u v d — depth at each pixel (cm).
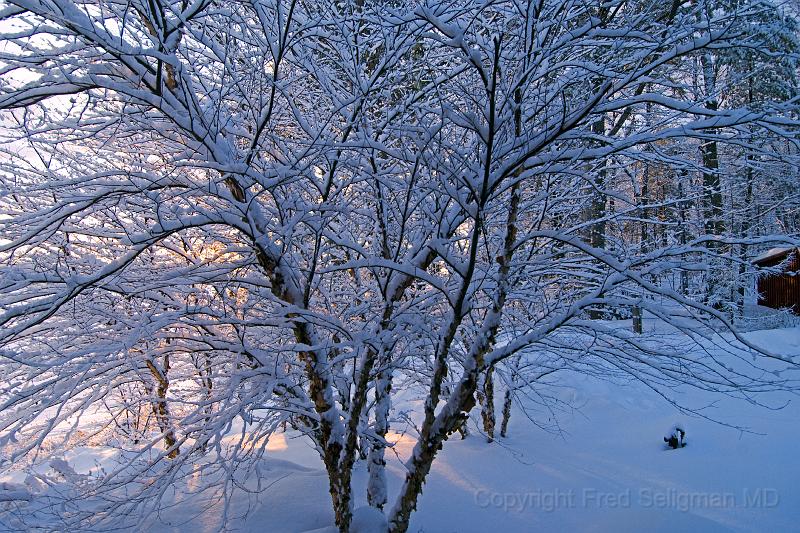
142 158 536
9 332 369
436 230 505
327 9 480
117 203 425
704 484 645
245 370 477
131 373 627
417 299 505
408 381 812
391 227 593
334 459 513
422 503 655
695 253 539
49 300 374
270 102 425
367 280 684
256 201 463
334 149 470
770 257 1786
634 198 644
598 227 695
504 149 421
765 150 412
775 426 805
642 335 551
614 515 573
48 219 403
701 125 398
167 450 459
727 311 1146
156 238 407
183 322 444
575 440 886
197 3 409
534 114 425
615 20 496
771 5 382
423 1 400
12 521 488
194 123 425
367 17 426
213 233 513
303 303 482
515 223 523
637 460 756
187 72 448
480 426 1013
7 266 424
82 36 373
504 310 653
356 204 574
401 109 483
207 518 595
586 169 625
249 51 468
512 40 468
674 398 1038
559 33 449
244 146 570
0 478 775
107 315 506
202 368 581
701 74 500
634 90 549
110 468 832
